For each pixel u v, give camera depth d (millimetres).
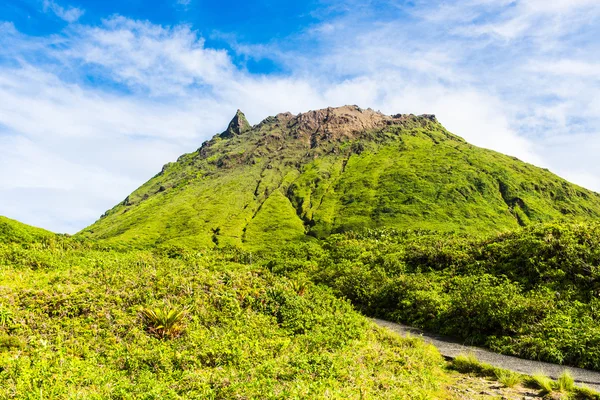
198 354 11758
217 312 16266
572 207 127438
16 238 50281
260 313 17047
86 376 9695
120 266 23500
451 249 34219
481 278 26594
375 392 9594
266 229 121062
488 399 10820
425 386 11180
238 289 18828
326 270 38750
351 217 121562
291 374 10047
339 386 9516
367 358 12852
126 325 14023
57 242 50625
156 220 136875
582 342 15977
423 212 117188
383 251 42500
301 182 158000
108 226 151875
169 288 17766
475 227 107688
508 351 17500
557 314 19156
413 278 30531
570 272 23047
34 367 9750
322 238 110875
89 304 15211
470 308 21812
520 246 28484
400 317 26031
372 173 153250
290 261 47500
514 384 12109
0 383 8695
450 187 131000
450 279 28828
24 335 12547
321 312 18750
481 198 127375
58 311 14664
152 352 11836
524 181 138750
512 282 25000
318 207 136625
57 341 12312
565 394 11055
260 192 156875
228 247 93312
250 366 11117
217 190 161125
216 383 9297
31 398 7828
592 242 24922
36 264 27625
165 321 14023
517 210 121812
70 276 19625
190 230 123625
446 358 16344
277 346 13281
